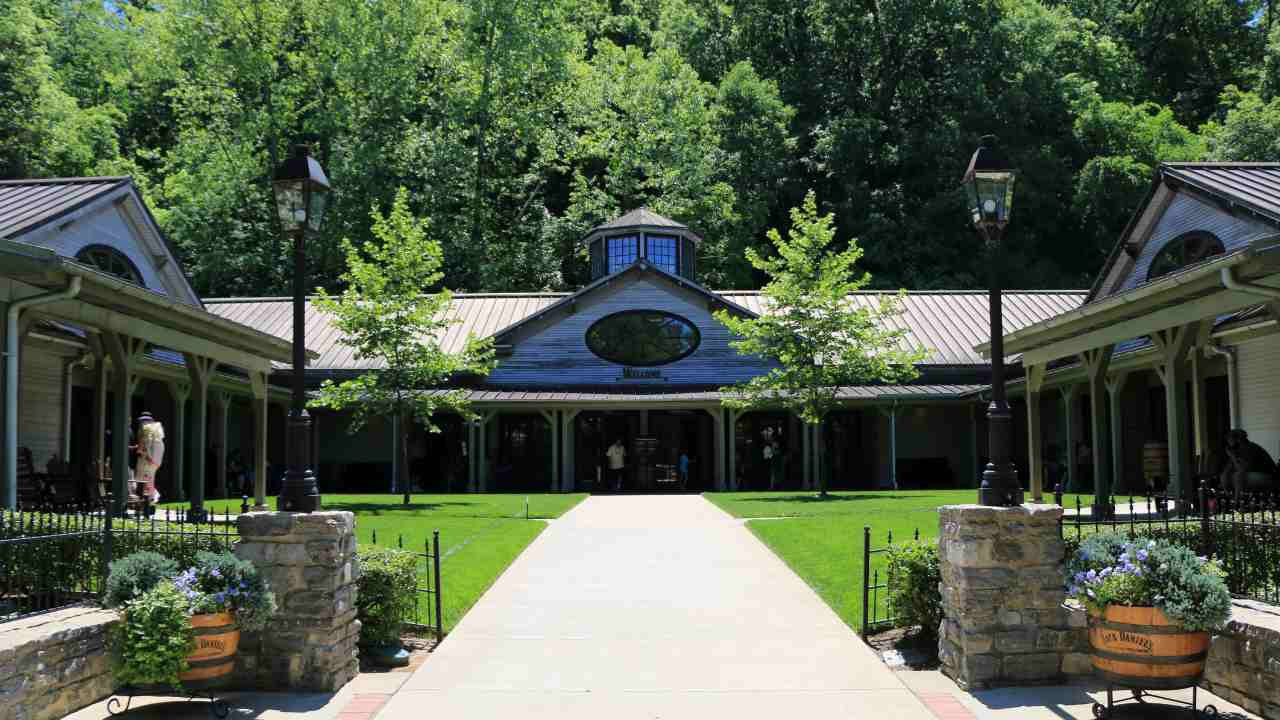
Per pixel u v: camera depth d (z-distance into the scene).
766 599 12.06
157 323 17.95
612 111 58.44
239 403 35.16
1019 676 8.32
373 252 27.31
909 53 61.97
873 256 55.09
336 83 56.03
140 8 70.50
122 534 9.71
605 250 39.06
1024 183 55.38
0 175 39.56
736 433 38.12
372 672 9.17
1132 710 7.51
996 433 8.68
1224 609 7.03
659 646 9.88
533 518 21.25
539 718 7.70
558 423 37.72
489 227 58.03
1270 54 56.25
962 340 37.06
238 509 23.12
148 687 7.80
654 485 35.88
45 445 20.92
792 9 64.38
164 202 55.31
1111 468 29.50
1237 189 18.89
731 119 57.84
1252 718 7.23
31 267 12.77
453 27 61.31
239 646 8.45
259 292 53.34
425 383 29.91
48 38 47.25
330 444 37.97
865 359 28.31
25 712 7.01
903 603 9.80
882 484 37.09
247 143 54.03
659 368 36.28
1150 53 69.62
